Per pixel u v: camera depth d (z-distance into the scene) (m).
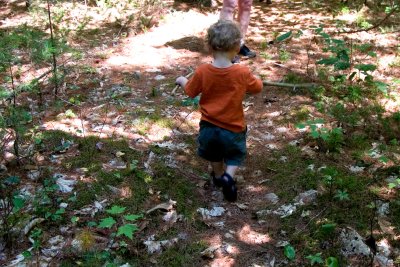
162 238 3.29
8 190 3.68
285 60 6.07
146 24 7.42
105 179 3.84
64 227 3.34
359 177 3.82
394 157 4.07
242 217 3.53
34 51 5.17
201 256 3.15
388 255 3.08
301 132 4.51
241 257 3.15
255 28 7.40
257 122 4.75
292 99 5.13
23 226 3.30
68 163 4.05
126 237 3.26
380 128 4.53
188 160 4.16
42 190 3.67
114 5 8.41
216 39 3.29
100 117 4.81
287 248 3.09
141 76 5.77
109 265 2.91
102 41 6.89
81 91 5.37
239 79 3.36
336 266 2.82
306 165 4.02
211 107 3.43
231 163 3.53
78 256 3.09
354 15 7.80
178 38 6.99
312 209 3.52
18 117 4.16
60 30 7.05
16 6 8.57
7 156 4.09
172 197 3.69
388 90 5.19
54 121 4.71
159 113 4.88
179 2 8.57
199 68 3.44
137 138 4.44
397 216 3.40
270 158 4.17
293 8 8.45
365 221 3.36
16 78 5.50
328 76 5.55
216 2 8.76
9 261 3.06
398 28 7.06
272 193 3.75
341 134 4.33
